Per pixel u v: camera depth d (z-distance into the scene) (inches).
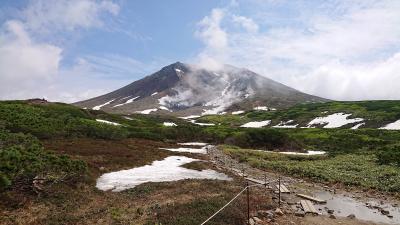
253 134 3432.6
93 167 1560.0
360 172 1700.3
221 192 1183.6
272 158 2459.4
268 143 3297.2
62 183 1106.1
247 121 7549.2
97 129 2891.2
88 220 818.2
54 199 972.6
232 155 2637.8
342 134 3686.0
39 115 2935.5
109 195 1102.4
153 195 1120.8
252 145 3316.9
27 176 980.6
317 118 6210.6
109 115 5172.2
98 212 891.4
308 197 1202.6
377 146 2800.2
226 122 7731.3
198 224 772.0
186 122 7795.3
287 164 2073.1
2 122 2201.0
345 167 1868.8
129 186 1282.0
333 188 1417.3
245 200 1063.0
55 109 4244.6
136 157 2048.5
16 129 2203.5
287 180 1600.6
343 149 2906.0
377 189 1354.6
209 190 1213.7
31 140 1614.2
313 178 1640.0
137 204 992.9
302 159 2384.4
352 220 946.7
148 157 2149.4
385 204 1146.0
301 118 6491.1
